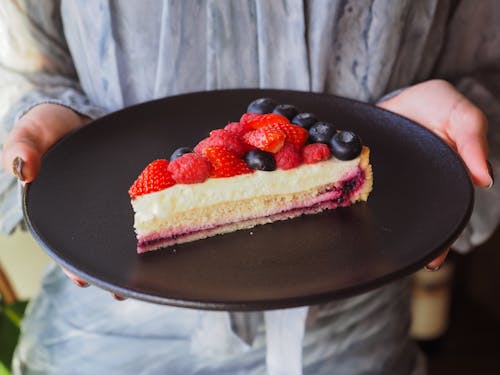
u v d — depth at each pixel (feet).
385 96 1.38
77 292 1.46
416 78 1.44
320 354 1.43
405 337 1.55
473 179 1.20
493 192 1.40
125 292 0.94
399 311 1.51
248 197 1.18
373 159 1.22
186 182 1.14
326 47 1.29
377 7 1.26
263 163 1.16
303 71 1.32
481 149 1.19
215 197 1.15
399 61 1.37
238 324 1.36
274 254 1.07
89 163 1.22
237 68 1.34
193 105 1.34
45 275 1.56
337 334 1.42
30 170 1.12
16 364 1.53
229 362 1.43
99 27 1.30
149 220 1.09
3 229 1.41
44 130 1.25
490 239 2.37
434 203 1.12
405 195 1.16
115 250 1.05
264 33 1.27
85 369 1.45
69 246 1.04
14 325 1.73
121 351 1.44
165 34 1.27
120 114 1.32
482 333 2.37
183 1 1.25
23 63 1.43
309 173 1.19
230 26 1.28
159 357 1.43
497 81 1.48
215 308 0.90
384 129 1.28
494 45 1.44
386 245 1.06
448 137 1.29
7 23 1.38
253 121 1.21
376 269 0.99
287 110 1.23
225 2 1.25
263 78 1.34
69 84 1.46
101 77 1.37
